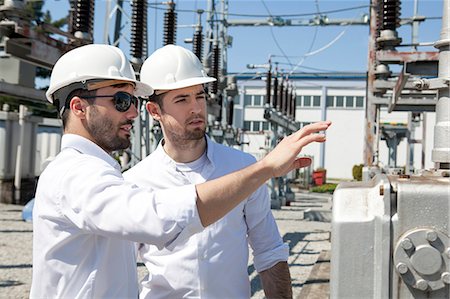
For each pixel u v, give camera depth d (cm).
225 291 231
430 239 120
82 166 157
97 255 164
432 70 520
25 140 1378
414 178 137
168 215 142
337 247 126
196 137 239
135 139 1041
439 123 161
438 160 160
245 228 241
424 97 779
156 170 246
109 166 162
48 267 163
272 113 1412
